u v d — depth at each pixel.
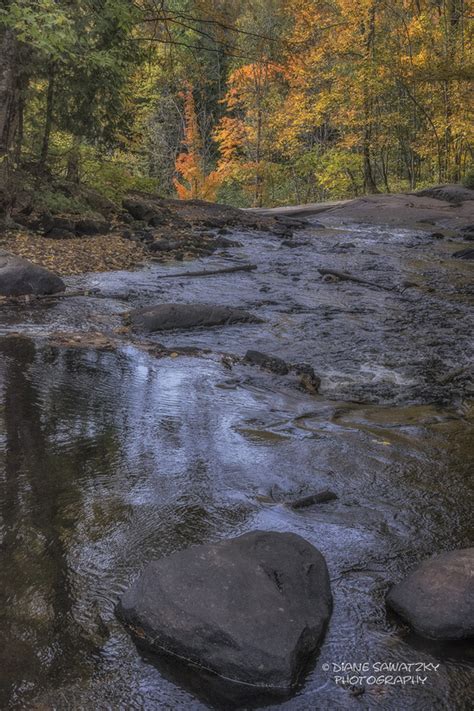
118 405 5.51
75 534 3.51
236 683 2.57
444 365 7.27
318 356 7.43
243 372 6.60
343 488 4.18
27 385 5.85
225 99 38.62
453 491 4.18
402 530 3.70
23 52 13.76
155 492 4.02
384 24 33.97
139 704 2.46
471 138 31.25
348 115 34.81
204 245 14.41
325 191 42.38
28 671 2.58
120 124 17.05
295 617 2.75
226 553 3.02
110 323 8.17
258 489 4.13
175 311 8.18
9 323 7.88
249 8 17.69
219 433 5.01
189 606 2.75
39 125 15.48
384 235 18.27
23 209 13.52
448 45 31.64
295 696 2.53
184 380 6.25
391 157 41.09
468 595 2.89
